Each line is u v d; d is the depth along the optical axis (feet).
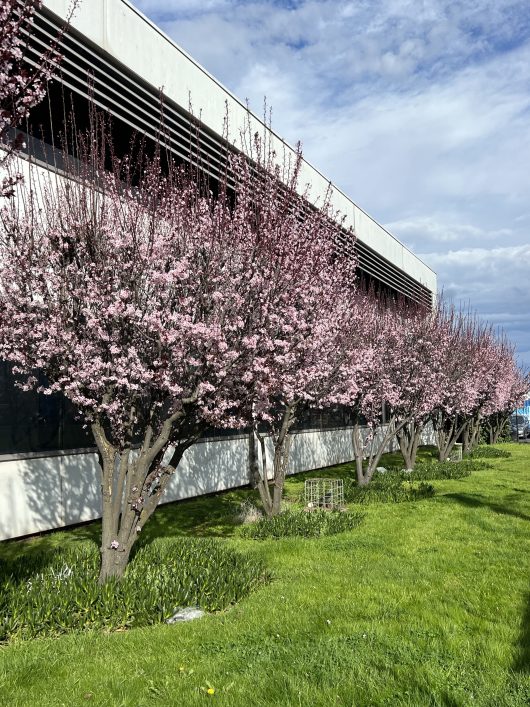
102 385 20.49
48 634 17.42
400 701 12.84
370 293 55.21
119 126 32.55
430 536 30.30
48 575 20.61
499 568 24.14
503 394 95.09
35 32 26.50
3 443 29.25
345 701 12.92
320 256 32.65
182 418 22.61
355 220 68.59
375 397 50.03
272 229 25.99
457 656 15.47
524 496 44.14
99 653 15.67
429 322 61.93
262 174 28.60
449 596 20.49
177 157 36.47
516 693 13.26
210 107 40.50
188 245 22.67
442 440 74.59
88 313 19.90
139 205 22.66
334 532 31.17
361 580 22.35
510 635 16.94
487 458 81.20
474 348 72.54
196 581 20.74
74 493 33.37
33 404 31.09
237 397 24.88
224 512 37.86
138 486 21.22
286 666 14.67
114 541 20.59
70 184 23.13
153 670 14.57
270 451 57.41
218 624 17.69
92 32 30.27
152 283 21.43
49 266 21.22
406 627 17.44
